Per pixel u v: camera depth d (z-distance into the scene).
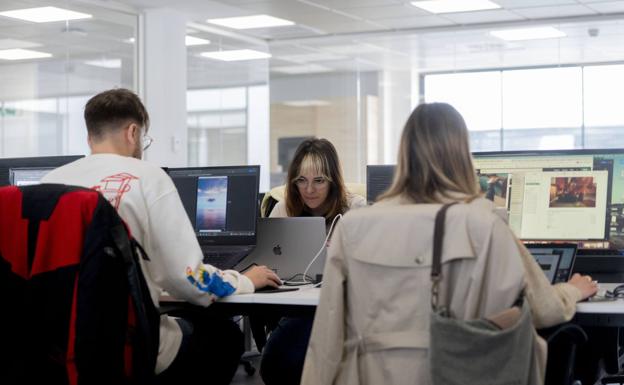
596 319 2.48
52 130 7.06
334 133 11.01
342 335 2.18
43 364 2.20
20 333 2.21
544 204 3.01
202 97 8.75
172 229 2.54
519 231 3.03
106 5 7.45
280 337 3.06
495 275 2.02
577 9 8.06
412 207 2.10
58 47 7.09
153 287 2.57
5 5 6.71
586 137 8.49
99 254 2.16
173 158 8.10
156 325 2.36
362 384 2.15
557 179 3.00
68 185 2.29
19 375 2.20
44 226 2.20
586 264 2.98
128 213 2.49
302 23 8.83
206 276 2.59
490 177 3.07
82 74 7.29
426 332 2.06
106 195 2.50
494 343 1.95
